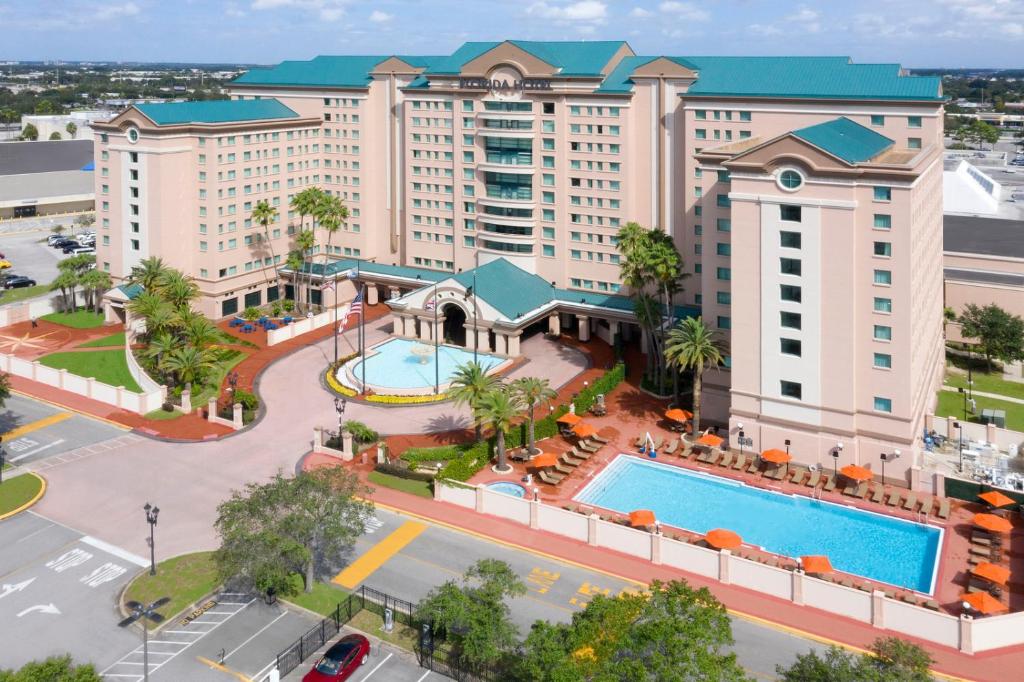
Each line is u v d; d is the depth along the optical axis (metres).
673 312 116.94
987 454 92.94
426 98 140.00
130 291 136.12
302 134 149.38
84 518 80.94
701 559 71.69
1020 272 130.12
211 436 98.94
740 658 60.84
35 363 117.56
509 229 134.38
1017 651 61.81
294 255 143.50
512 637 57.38
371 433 96.62
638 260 104.38
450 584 60.38
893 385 85.25
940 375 114.69
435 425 102.19
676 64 116.44
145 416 105.19
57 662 50.72
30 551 75.25
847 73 106.88
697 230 117.19
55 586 70.06
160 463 92.69
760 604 67.62
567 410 102.75
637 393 112.38
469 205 139.00
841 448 88.31
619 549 75.62
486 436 98.19
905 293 82.75
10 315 140.50
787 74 110.00
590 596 68.69
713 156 97.88
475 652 56.28
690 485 89.25
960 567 73.00
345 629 64.31
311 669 58.94
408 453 92.56
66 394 112.69
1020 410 105.88
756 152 87.12
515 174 132.25
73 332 136.50
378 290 152.50
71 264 144.50
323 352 126.31
